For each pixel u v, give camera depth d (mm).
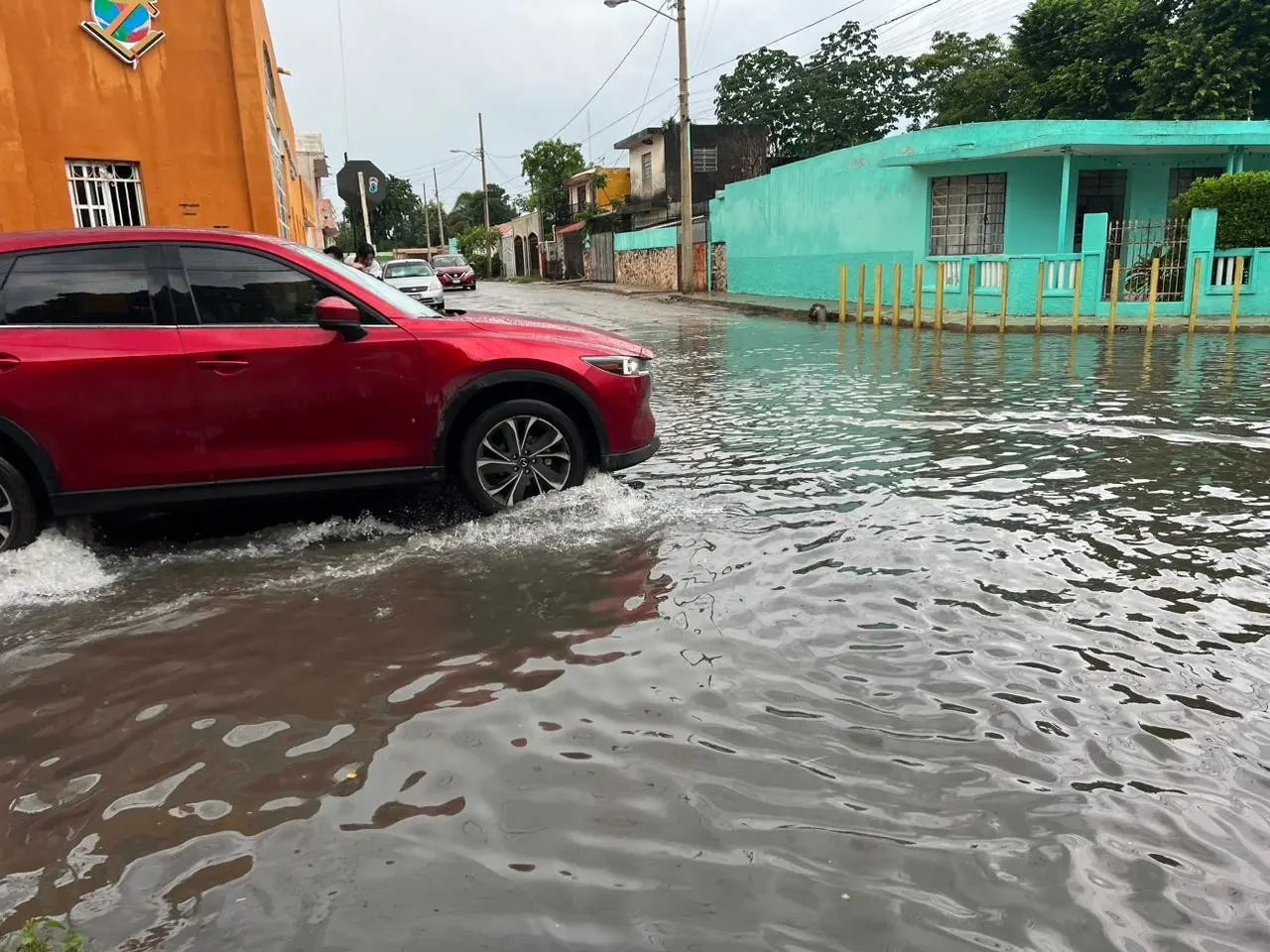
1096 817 2627
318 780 2873
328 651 3748
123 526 5371
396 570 4598
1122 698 3273
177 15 13062
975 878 2389
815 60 48000
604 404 5418
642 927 2225
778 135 46938
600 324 20438
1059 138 17531
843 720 3146
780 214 26859
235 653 3752
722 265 31547
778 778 2818
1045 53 29031
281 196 17719
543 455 5410
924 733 3061
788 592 4238
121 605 4258
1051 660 3561
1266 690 3328
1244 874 2398
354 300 5055
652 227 41062
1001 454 6828
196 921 2273
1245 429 7527
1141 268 18281
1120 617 3945
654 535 5043
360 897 2344
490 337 5246
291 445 4945
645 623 3932
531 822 2633
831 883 2373
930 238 20891
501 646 3752
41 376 4551
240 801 2777
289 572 4613
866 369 11945
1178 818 2621
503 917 2262
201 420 4789
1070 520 5246
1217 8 24828
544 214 54312
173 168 13297
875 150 21875
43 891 2404
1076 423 7914
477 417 5250
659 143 40781
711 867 2434
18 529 4652
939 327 16500
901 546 4824
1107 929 2213
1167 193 20031
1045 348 14070
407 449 5117
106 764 3000
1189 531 5027
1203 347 13836
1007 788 2760
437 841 2561
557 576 4465
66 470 4656
